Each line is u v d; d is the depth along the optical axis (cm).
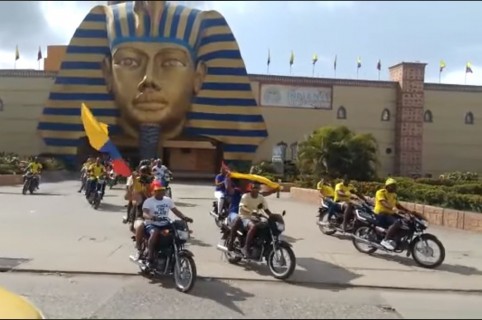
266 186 1041
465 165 3669
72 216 1523
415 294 802
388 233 1044
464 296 801
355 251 1133
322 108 4428
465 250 1186
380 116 4472
